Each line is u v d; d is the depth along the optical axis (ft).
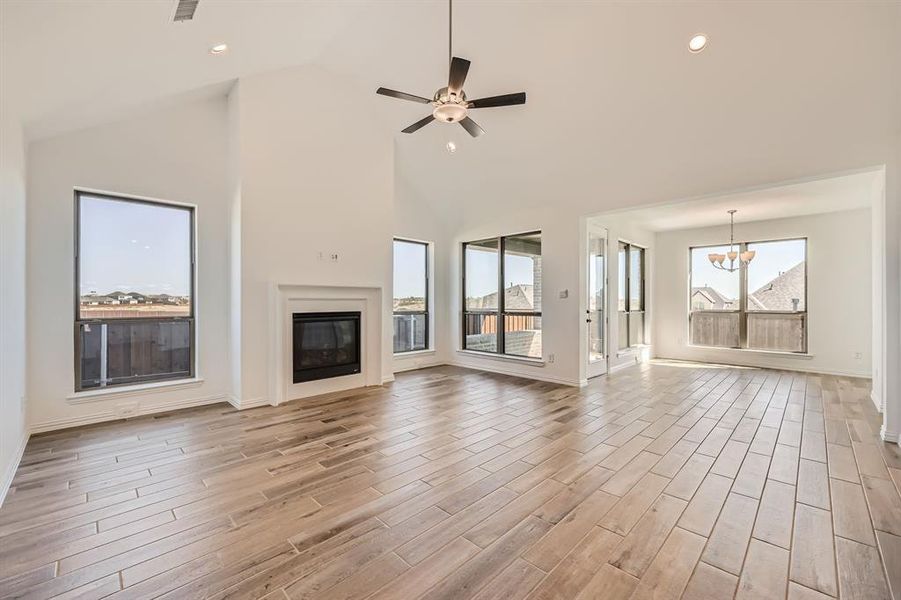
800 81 9.77
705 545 6.36
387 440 10.90
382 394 15.85
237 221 13.87
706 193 13.03
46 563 5.93
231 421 12.44
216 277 14.44
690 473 8.90
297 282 14.93
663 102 11.57
